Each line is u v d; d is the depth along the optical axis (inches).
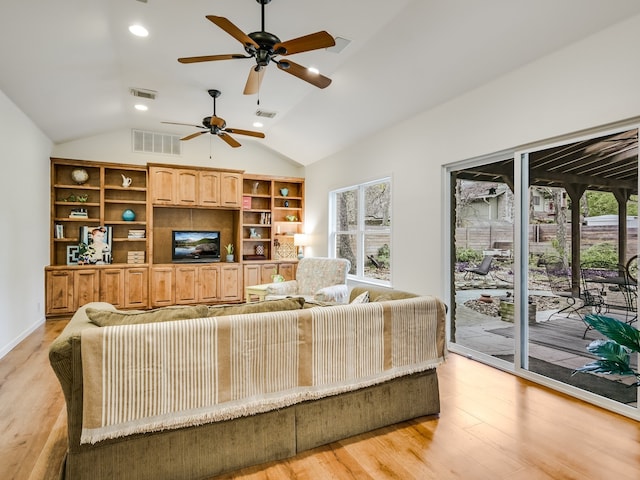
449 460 76.9
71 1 102.5
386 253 198.2
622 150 98.1
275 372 75.2
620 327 64.1
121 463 64.4
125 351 62.9
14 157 153.9
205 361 68.8
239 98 186.1
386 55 135.6
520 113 120.0
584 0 91.4
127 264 219.1
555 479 70.8
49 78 141.6
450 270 155.5
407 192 171.8
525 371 122.7
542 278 119.3
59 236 213.9
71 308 205.2
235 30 90.5
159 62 146.0
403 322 91.0
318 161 259.3
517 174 124.2
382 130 189.6
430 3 107.3
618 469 73.8
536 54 112.3
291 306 82.9
